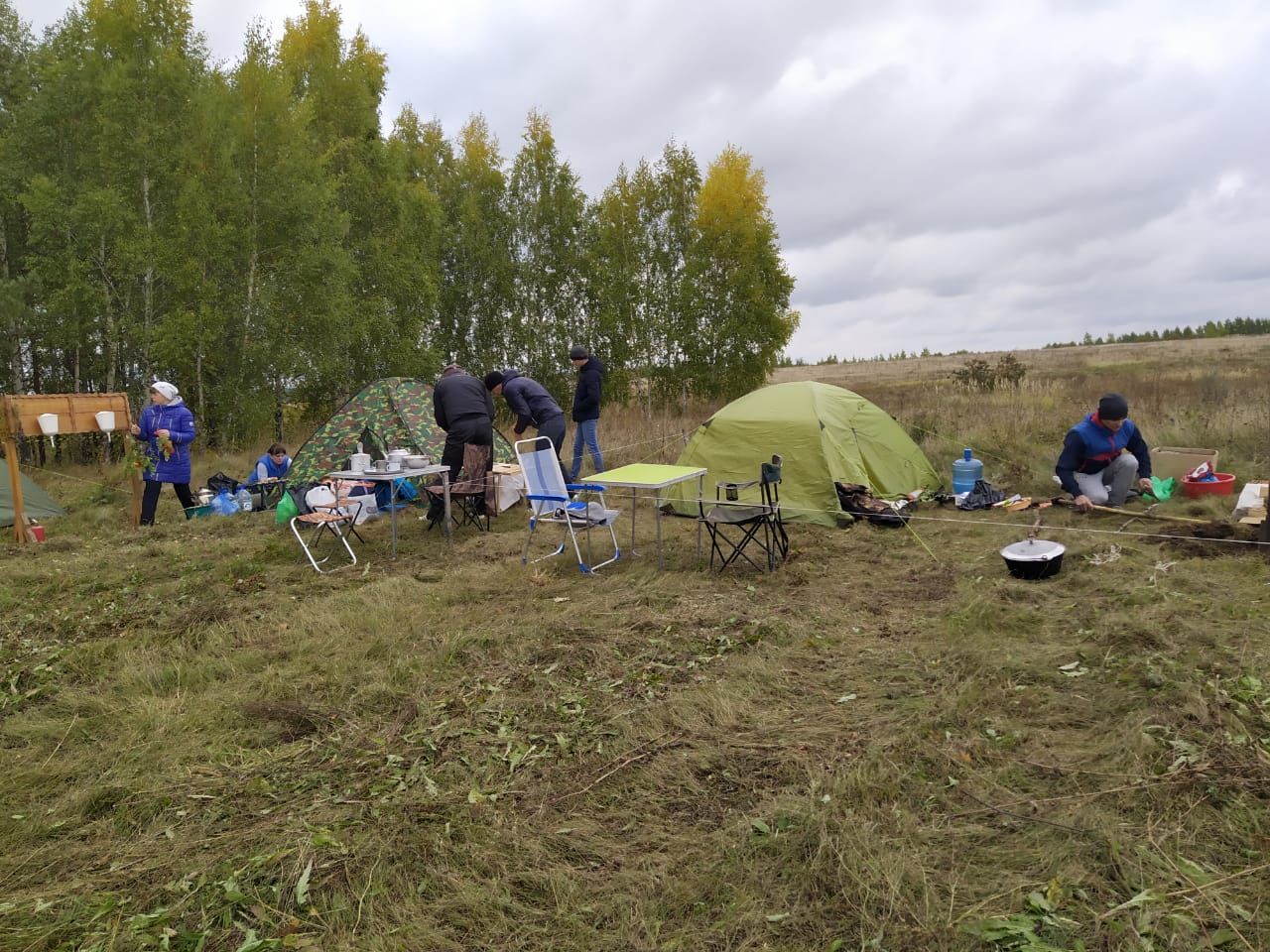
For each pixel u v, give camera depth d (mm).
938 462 9938
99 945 2270
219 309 13148
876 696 3707
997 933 2148
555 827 2789
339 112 16625
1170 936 2102
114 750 3455
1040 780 2934
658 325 20141
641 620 4875
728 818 2795
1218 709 3211
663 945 2217
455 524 8094
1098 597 4922
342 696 3977
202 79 14000
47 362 15008
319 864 2611
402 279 16156
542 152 19500
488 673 4184
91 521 8984
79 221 12305
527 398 8609
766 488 5957
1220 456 9094
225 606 5441
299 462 9250
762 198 20141
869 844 2533
